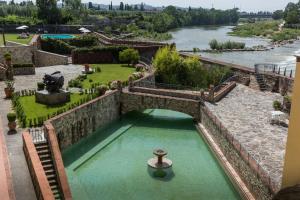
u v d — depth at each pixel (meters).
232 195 25.25
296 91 17.58
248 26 194.38
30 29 88.38
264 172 22.02
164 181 26.89
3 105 33.75
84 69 51.56
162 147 33.16
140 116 41.28
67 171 27.78
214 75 52.47
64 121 30.20
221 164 29.00
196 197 24.78
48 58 60.34
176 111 40.25
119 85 39.84
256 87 44.97
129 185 26.17
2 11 124.12
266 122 32.56
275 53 97.81
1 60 55.56
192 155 31.64
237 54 94.75
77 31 91.81
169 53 54.16
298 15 180.88
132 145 33.50
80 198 24.28
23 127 28.53
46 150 25.47
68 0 129.75
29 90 38.12
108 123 38.19
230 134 28.06
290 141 18.20
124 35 109.62
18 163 22.95
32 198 19.50
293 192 18.08
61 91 35.69
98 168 28.72
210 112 34.06
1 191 18.73
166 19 170.00
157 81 52.72
